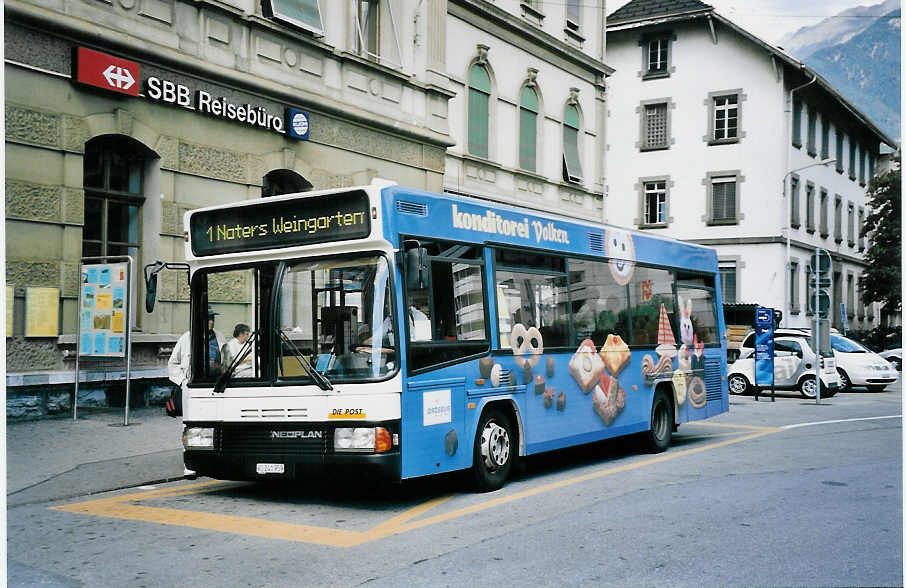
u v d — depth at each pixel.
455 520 7.99
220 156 15.55
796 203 43.34
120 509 8.55
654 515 8.10
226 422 8.63
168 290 14.73
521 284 10.16
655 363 12.84
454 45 22.95
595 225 11.73
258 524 7.87
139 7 14.05
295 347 8.45
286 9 16.59
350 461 8.05
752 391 26.23
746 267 42.28
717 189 43.28
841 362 26.50
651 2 45.12
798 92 43.34
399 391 8.18
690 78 43.75
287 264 8.62
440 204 9.01
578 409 10.99
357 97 18.52
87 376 13.45
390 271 8.29
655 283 13.09
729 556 6.62
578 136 28.56
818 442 13.65
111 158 14.25
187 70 14.80
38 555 6.82
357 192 8.34
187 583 6.06
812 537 7.22
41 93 12.77
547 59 26.73
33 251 12.72
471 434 9.17
